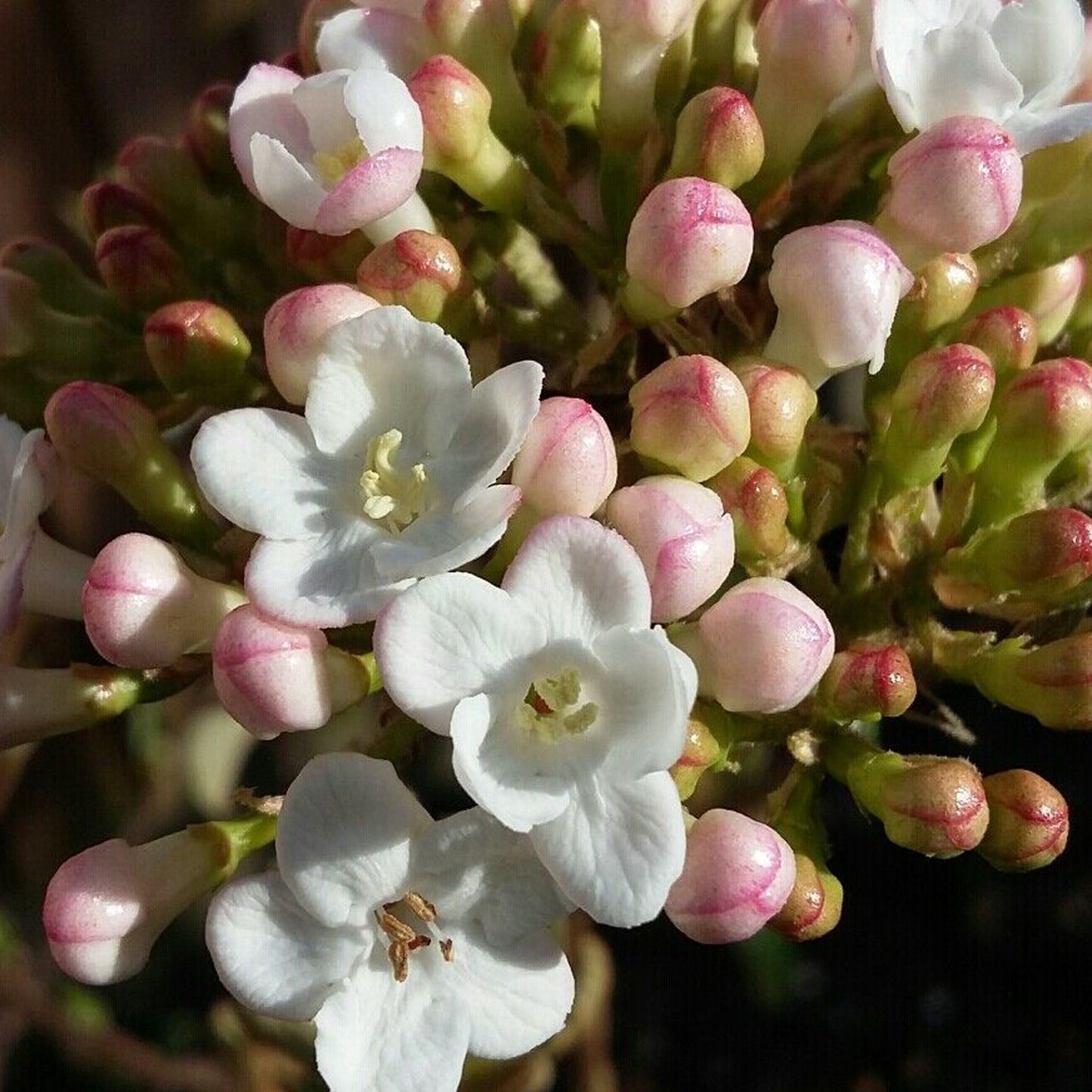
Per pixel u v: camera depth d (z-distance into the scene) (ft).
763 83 0.16
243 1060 0.23
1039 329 0.17
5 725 0.16
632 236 0.15
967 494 0.16
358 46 0.17
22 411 0.18
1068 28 0.16
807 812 0.15
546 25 0.18
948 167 0.15
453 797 0.30
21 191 0.30
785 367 0.15
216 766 0.26
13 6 0.29
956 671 0.16
